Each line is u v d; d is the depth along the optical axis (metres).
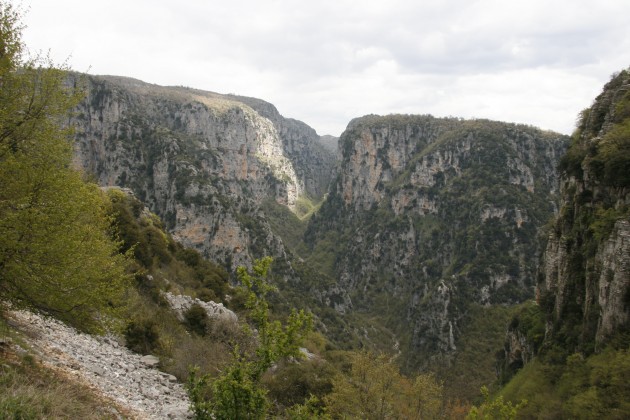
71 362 15.05
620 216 35.06
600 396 29.64
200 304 34.81
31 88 12.12
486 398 17.20
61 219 11.70
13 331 14.19
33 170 11.55
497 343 119.94
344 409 28.08
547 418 33.31
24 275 11.23
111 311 13.22
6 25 11.98
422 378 34.06
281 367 30.73
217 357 24.12
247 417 9.26
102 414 11.38
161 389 17.59
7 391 9.23
